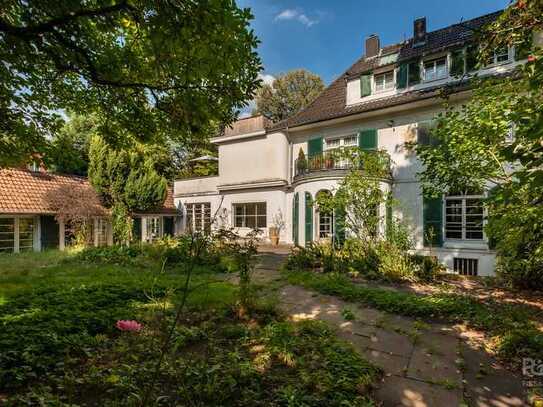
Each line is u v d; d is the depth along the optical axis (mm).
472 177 6984
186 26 3596
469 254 11438
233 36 3916
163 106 5387
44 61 4895
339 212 10242
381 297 6188
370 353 4047
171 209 21578
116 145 6301
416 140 12859
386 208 11930
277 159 17578
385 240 9789
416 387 3252
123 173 16719
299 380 3135
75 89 5828
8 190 14430
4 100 5562
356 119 14445
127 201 16531
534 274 7250
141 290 6195
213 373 3066
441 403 2979
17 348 3285
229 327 4480
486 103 6312
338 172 12836
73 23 4230
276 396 2863
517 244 5113
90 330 4105
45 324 3992
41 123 6293
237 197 19172
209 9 3484
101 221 17125
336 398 2842
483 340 4457
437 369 3635
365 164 11086
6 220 14195
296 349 3805
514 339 4160
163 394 2729
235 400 2779
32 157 6324
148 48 4336
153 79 5016
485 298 6668
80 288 6125
